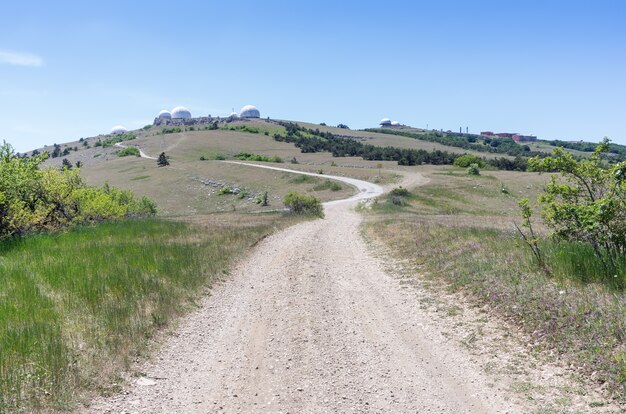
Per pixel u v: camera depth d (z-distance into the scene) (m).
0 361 6.39
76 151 191.75
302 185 77.56
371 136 195.00
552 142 189.50
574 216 9.42
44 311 8.63
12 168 18.12
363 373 6.73
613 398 5.52
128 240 17.89
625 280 8.32
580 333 7.02
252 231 22.36
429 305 9.95
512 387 6.08
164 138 186.38
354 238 22.00
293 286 12.22
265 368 6.99
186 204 76.81
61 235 18.62
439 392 6.09
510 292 9.39
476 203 61.12
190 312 9.86
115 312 8.98
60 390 5.89
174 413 5.66
